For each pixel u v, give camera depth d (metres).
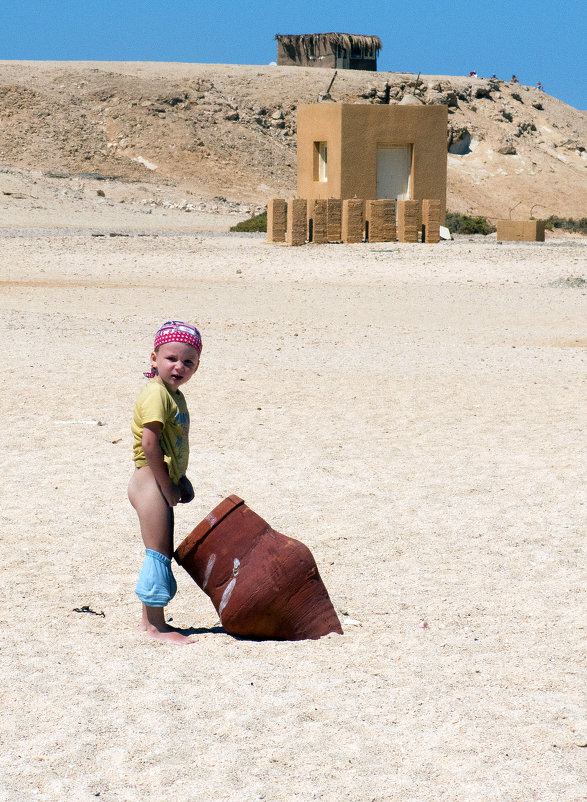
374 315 36.47
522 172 159.75
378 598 9.38
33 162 124.50
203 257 57.03
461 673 7.48
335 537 11.20
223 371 22.56
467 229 88.38
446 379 22.11
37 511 12.11
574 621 8.75
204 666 7.62
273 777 5.83
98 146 132.75
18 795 5.61
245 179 132.88
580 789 5.72
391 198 73.75
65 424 16.83
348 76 173.00
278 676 7.38
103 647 8.02
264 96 161.50
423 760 6.04
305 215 65.31
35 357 23.53
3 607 9.05
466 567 10.28
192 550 8.52
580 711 6.79
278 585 8.32
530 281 49.66
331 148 71.69
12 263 51.91
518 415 18.36
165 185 123.62
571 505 12.57
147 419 8.13
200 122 144.62
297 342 28.47
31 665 7.55
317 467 14.42
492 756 6.09
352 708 6.77
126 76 155.62
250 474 13.98
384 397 19.86
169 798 5.60
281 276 50.41
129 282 46.22
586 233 110.50
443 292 44.75
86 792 5.65
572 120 190.00
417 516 12.07
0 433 16.09
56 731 6.38
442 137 73.44
